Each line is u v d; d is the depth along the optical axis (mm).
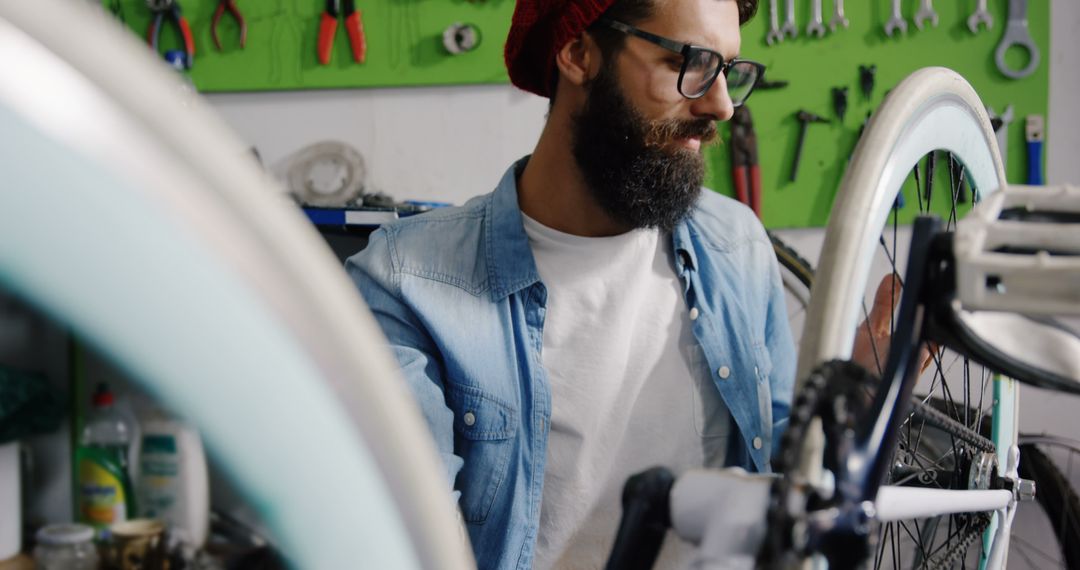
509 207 1069
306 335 207
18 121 171
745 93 1105
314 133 2174
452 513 267
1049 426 2053
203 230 189
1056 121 2066
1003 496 880
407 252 1052
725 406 1078
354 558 235
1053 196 502
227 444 220
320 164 2131
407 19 2111
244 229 196
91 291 200
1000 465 972
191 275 196
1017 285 422
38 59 169
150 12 2104
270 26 2125
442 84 2133
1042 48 2037
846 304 583
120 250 195
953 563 874
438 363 1037
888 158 652
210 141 195
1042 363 469
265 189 209
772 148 2098
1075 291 408
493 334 1028
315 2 2107
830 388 437
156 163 182
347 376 214
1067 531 1533
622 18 972
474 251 1062
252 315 202
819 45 2072
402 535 237
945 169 1922
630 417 1060
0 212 187
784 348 1151
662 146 995
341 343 213
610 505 1063
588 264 1059
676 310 1086
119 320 205
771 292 1165
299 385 213
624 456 1061
